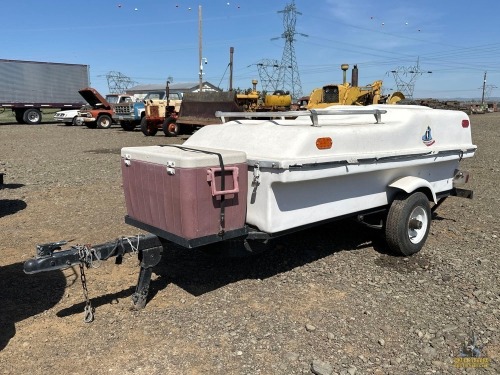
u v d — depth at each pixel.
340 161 3.93
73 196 7.67
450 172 5.59
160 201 3.61
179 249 5.14
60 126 29.16
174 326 3.50
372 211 4.69
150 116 19.61
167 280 4.33
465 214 6.68
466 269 4.58
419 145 4.92
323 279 4.34
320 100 19.00
